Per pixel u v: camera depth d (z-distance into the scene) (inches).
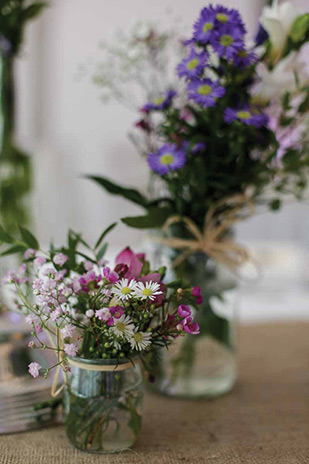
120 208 79.4
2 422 26.0
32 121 80.4
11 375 27.4
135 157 79.2
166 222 29.4
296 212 80.5
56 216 79.0
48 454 23.9
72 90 80.2
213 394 31.4
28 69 78.5
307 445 25.5
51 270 23.4
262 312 52.6
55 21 78.1
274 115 30.2
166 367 31.0
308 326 46.6
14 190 40.6
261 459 23.9
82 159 80.8
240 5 76.6
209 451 24.7
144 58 34.7
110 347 22.9
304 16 27.4
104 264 26.1
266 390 32.8
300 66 29.4
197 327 21.9
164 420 28.4
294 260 66.8
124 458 23.8
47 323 24.8
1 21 38.0
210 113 28.5
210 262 30.7
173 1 76.4
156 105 29.2
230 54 25.4
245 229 80.8
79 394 23.4
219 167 30.0
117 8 78.3
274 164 30.8
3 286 29.8
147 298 20.9
